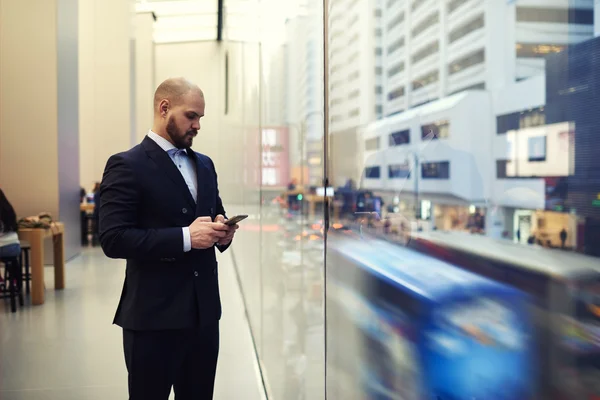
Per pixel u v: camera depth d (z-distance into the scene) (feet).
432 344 2.36
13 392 9.34
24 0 24.44
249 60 13.21
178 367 5.53
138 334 5.34
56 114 24.54
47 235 17.35
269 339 8.25
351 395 3.60
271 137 7.97
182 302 5.36
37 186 24.47
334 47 4.14
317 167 4.81
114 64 39.96
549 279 1.69
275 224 7.39
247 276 13.74
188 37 49.78
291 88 6.16
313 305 4.90
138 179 5.32
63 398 9.05
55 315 15.17
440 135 2.29
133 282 5.42
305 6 5.41
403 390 2.67
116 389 9.44
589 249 1.57
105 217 5.23
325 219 4.39
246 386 9.51
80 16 39.73
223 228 5.29
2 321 14.57
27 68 24.47
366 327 3.29
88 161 40.09
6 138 24.45
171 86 5.51
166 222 5.39
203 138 46.75
